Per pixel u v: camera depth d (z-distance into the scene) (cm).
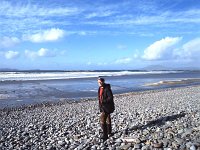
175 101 2752
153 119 1541
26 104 2952
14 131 1498
